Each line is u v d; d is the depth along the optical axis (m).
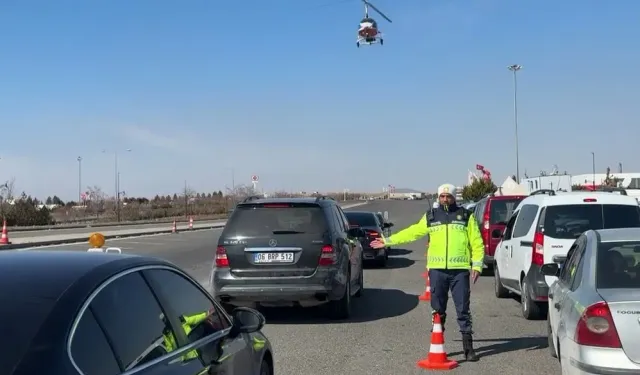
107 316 3.22
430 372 7.50
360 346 8.84
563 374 5.91
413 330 9.91
